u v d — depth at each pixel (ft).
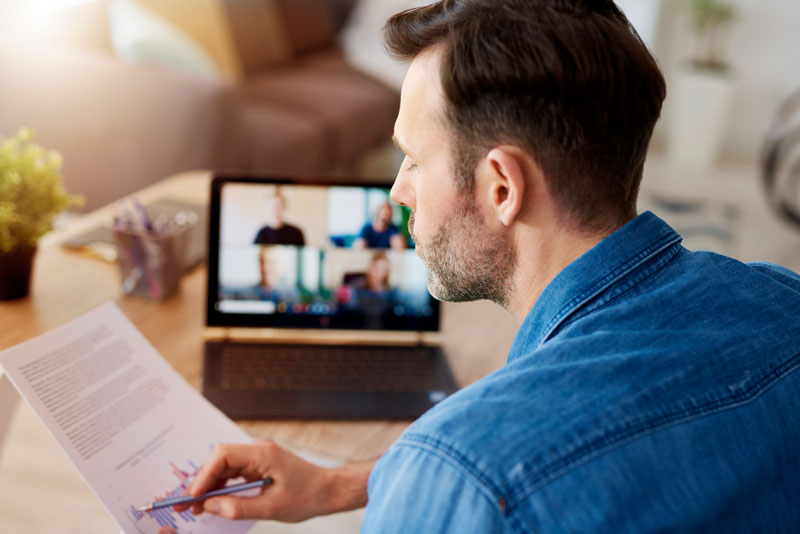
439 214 2.14
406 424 3.45
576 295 2.03
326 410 3.46
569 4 1.96
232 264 3.95
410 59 2.16
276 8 10.84
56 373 3.02
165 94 8.37
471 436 1.69
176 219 4.39
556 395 1.75
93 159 8.59
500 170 1.97
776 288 2.11
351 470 3.05
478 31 1.94
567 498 1.62
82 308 3.99
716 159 14.33
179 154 8.59
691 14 13.94
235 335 3.94
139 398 3.11
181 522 2.77
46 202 3.89
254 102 9.56
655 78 1.98
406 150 2.16
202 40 9.73
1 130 8.35
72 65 8.25
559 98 1.88
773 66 13.83
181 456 2.98
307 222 4.00
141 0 9.48
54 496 5.57
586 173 1.97
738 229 11.29
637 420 1.70
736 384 1.82
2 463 5.78
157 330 3.92
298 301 4.01
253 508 2.80
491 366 3.89
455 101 1.98
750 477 1.76
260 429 3.33
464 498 1.64
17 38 8.82
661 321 1.94
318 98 9.95
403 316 4.06
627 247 2.04
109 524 5.42
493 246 2.12
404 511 1.72
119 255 4.09
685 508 1.66
